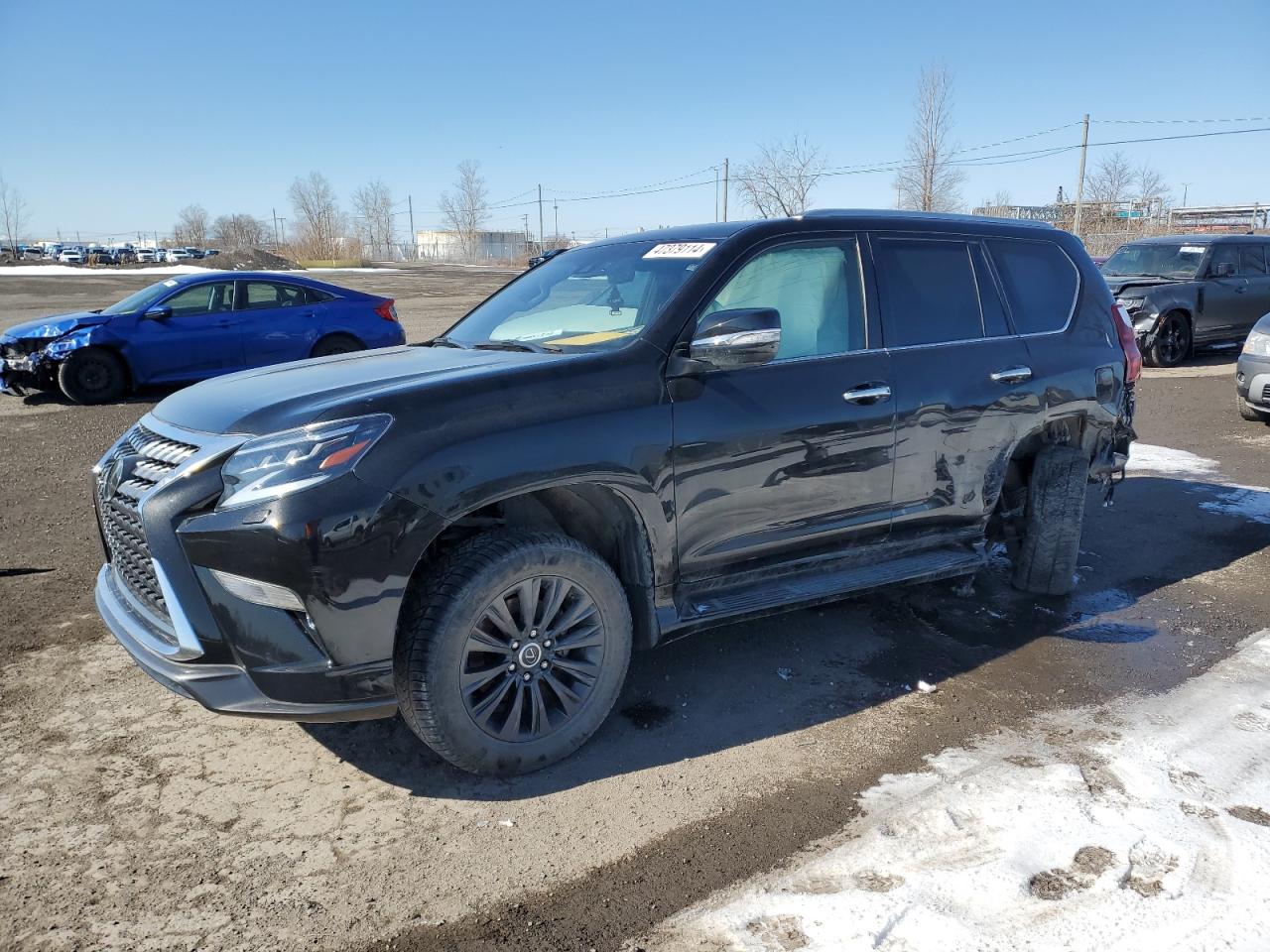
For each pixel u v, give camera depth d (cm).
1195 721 348
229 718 354
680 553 338
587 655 323
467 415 292
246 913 248
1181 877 254
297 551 267
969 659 407
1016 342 437
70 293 3127
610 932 239
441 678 289
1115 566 527
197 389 348
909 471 396
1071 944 229
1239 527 600
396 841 279
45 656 405
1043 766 316
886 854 268
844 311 390
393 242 9038
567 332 370
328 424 278
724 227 391
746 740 339
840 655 411
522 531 306
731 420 341
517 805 298
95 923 243
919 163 3653
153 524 278
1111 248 4050
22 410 1055
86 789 306
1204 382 1195
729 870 264
